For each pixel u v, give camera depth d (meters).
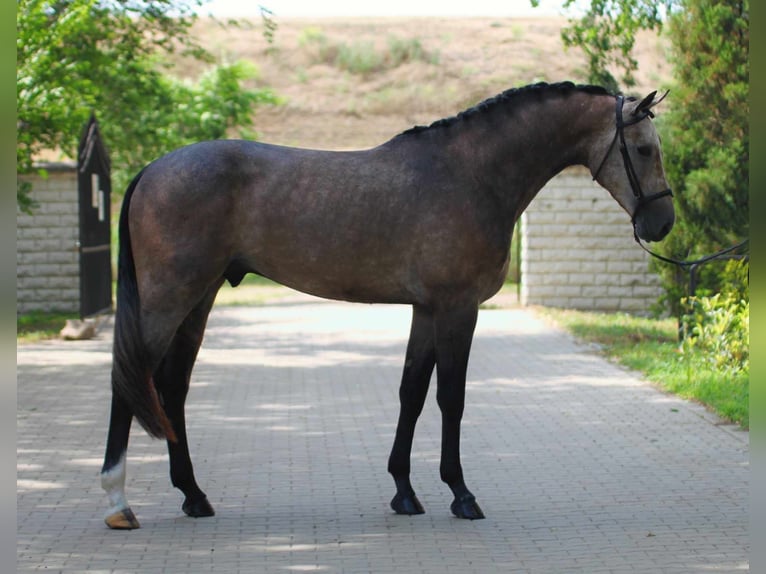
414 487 6.93
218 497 6.66
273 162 5.95
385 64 40.56
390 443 8.29
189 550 5.55
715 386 10.21
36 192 18.12
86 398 10.27
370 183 5.92
